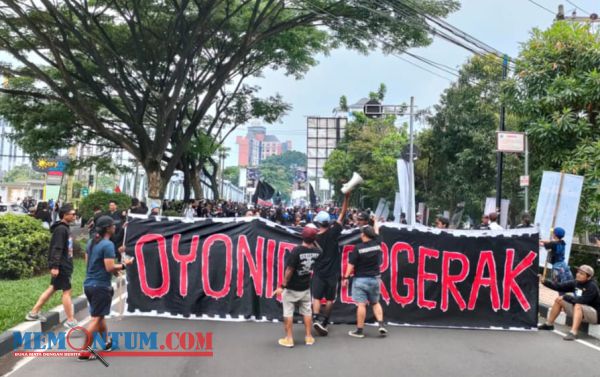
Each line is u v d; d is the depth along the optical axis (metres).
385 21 17.73
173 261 9.13
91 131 24.98
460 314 9.13
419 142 28.34
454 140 26.03
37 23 18.03
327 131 58.72
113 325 8.44
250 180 52.59
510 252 9.26
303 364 6.59
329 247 8.27
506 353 7.48
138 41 19.00
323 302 8.55
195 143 27.95
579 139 13.13
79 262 14.49
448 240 9.23
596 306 8.60
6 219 12.26
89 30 16.98
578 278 8.70
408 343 7.81
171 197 61.22
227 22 20.38
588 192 12.63
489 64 23.77
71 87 17.84
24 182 83.31
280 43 22.16
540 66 13.67
